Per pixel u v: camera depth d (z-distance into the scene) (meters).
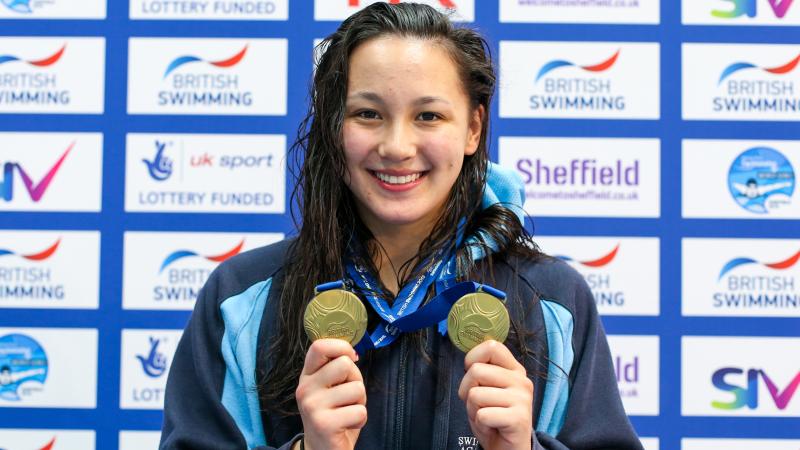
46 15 1.80
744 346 1.80
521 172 1.80
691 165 1.80
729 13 1.80
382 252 1.16
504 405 0.95
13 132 1.80
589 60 1.80
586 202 1.80
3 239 1.80
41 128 1.80
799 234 1.79
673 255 1.80
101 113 1.80
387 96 1.01
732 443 1.80
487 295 1.00
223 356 1.15
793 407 1.79
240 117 1.80
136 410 1.80
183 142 1.80
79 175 1.80
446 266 1.15
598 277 1.80
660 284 1.80
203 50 1.80
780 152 1.80
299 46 1.80
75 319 1.80
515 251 1.19
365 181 1.04
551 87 1.80
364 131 1.03
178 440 1.10
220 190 1.80
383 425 1.10
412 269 1.14
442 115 1.03
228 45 1.80
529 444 0.98
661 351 1.80
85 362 1.80
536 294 1.15
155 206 1.80
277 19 1.80
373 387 1.10
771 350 1.80
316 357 0.97
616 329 1.80
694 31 1.80
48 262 1.80
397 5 1.09
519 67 1.80
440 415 1.09
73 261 1.80
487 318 0.99
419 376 1.11
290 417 1.12
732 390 1.79
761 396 1.79
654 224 1.80
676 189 1.80
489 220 1.17
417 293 1.12
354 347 1.06
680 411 1.80
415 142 1.02
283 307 1.13
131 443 1.80
